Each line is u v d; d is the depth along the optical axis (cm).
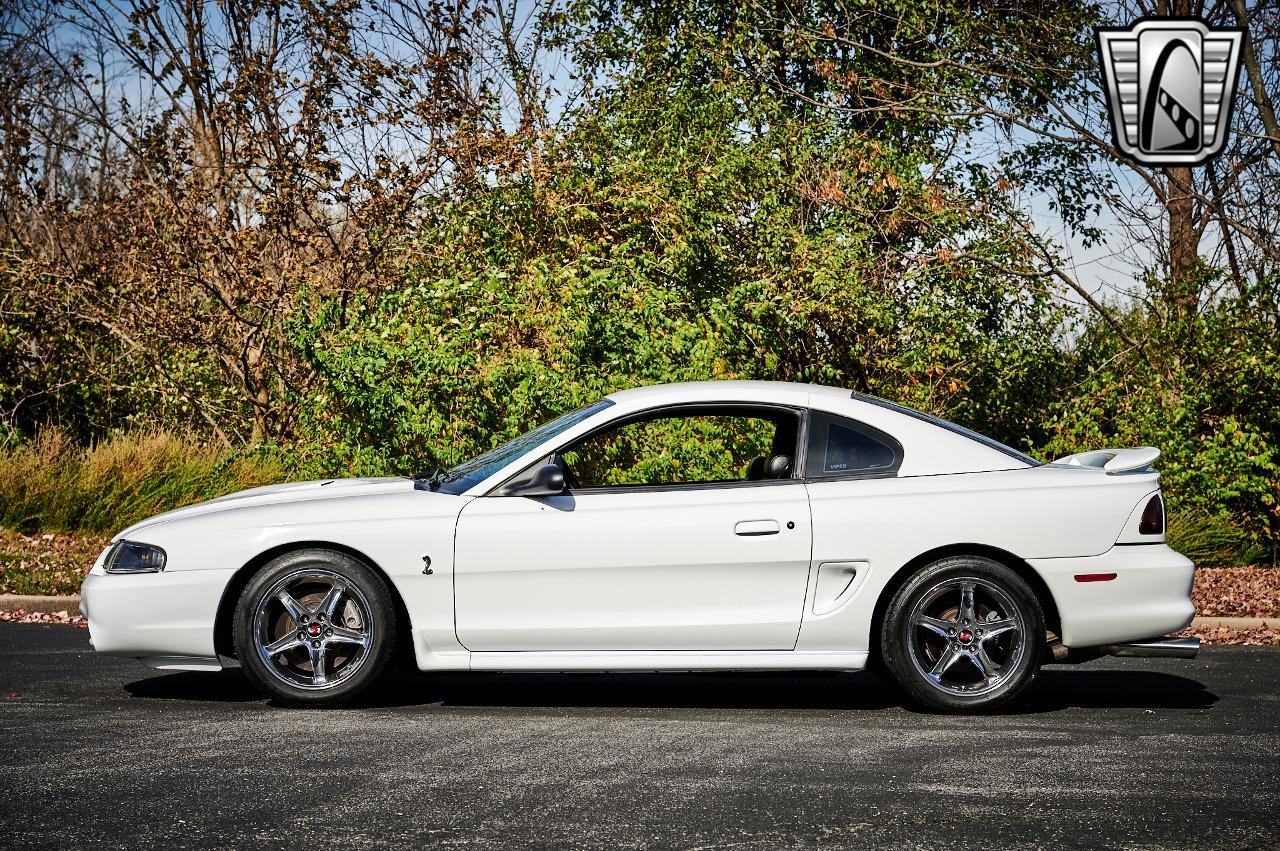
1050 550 617
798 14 1945
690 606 613
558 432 644
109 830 420
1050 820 438
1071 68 1576
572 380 1221
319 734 564
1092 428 1408
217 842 408
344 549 623
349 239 1530
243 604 617
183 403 1669
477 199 1515
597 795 465
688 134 1697
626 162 1583
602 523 613
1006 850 406
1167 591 622
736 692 681
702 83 2078
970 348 1574
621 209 1515
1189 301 1369
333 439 1252
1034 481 625
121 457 1376
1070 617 616
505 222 1499
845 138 1691
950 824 432
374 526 616
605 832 421
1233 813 447
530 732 573
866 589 613
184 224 1470
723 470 765
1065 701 664
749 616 613
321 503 632
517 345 1274
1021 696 652
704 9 2167
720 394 644
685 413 640
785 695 673
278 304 1498
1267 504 1296
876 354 1576
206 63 1803
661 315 1263
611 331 1231
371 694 666
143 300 1573
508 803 454
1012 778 494
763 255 1542
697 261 1545
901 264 1602
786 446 636
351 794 464
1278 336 1310
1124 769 509
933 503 617
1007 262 1603
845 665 616
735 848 407
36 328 1689
